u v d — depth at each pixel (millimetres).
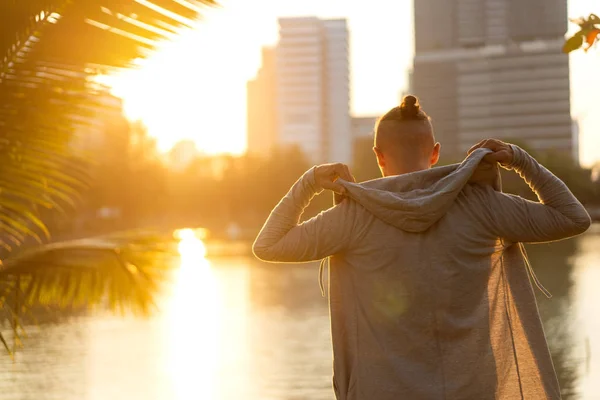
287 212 2439
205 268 41594
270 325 17672
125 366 12266
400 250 2322
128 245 3230
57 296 3182
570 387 9953
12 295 3135
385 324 2324
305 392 10242
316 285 29516
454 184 2305
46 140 3223
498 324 2371
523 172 2436
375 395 2312
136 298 3217
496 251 2391
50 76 3119
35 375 11406
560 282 26031
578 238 67500
